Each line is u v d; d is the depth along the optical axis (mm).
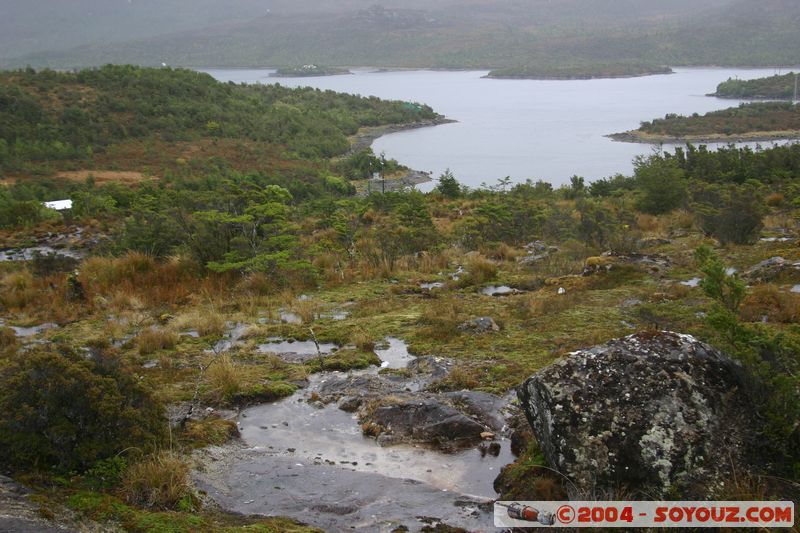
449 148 119562
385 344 7902
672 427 4070
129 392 4867
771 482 3857
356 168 92250
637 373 4328
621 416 4156
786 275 9188
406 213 19516
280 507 4359
